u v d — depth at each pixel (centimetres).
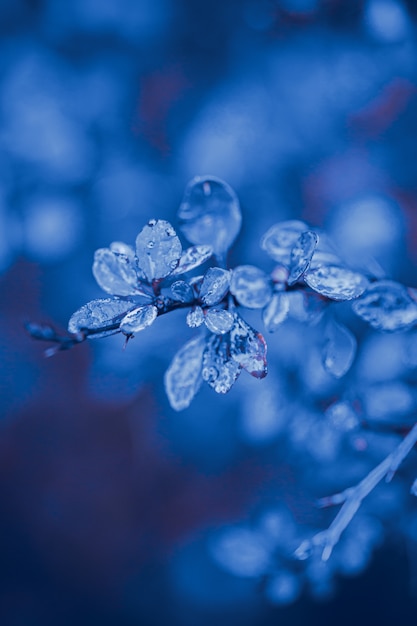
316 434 63
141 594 100
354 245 73
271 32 82
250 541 60
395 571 83
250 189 82
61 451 114
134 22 84
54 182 87
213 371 43
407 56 75
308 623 86
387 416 58
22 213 86
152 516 107
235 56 85
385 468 48
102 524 108
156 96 87
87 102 87
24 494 112
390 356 60
